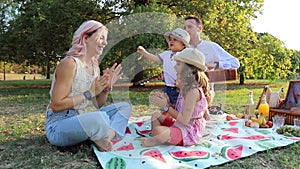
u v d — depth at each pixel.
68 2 8.42
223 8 9.02
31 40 9.12
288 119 3.63
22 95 7.67
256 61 10.66
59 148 2.62
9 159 2.37
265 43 10.73
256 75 11.24
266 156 2.52
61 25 8.76
